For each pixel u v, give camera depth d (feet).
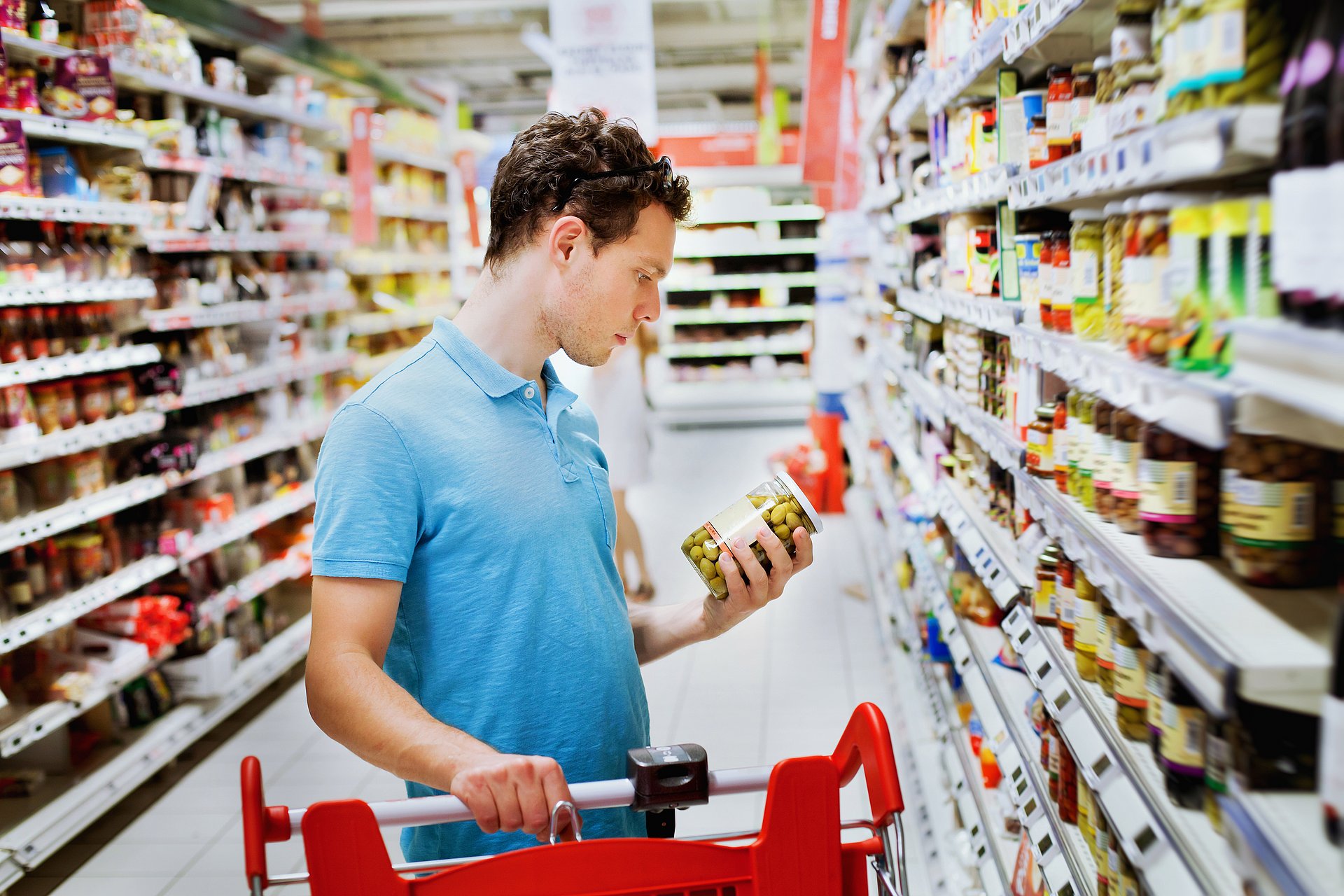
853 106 22.84
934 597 10.66
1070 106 5.83
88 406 12.19
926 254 12.88
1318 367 2.53
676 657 17.33
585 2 21.93
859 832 11.16
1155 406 3.85
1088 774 4.78
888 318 17.20
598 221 4.98
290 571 16.99
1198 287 3.69
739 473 32.45
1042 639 6.24
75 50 11.96
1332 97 2.85
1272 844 2.96
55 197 11.56
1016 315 7.00
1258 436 3.89
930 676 12.16
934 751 11.55
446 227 30.63
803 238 42.83
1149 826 4.08
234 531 15.05
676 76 48.06
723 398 41.96
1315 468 3.84
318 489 4.91
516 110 57.11
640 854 4.00
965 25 8.91
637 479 20.01
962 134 9.16
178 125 14.08
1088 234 5.37
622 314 5.18
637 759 4.48
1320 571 3.83
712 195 41.88
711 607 5.59
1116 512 4.93
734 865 4.08
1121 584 4.26
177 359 14.35
